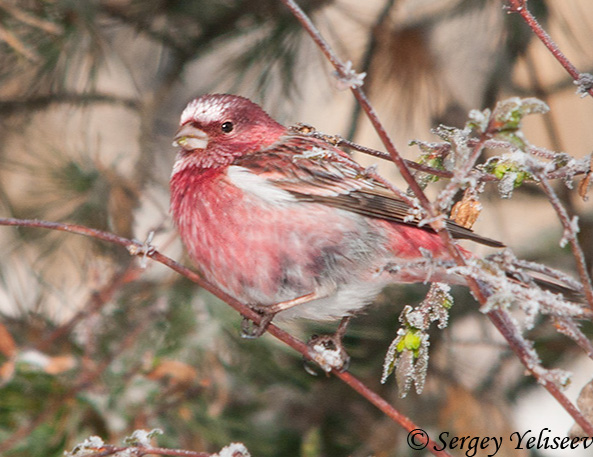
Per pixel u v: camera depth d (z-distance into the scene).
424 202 5.08
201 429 9.38
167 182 12.15
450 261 5.38
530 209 12.95
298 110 11.59
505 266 5.38
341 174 8.27
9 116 12.06
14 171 11.88
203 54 11.94
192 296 9.98
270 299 8.21
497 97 11.41
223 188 8.18
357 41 11.41
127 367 9.33
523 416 11.73
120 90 12.70
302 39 11.37
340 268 8.11
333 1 11.41
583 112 13.83
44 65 11.23
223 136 8.58
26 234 11.47
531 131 13.98
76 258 11.35
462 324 11.77
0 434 8.73
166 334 9.70
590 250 11.49
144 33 12.01
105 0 11.84
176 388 9.55
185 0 11.82
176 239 11.16
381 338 10.53
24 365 9.09
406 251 8.12
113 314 9.95
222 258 8.21
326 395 10.91
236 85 11.40
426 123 11.23
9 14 10.81
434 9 11.27
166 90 12.19
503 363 11.37
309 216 8.09
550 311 5.21
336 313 8.33
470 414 10.88
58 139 12.34
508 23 11.02
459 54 11.30
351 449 10.70
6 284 11.09
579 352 11.05
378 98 11.23
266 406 10.51
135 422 9.05
